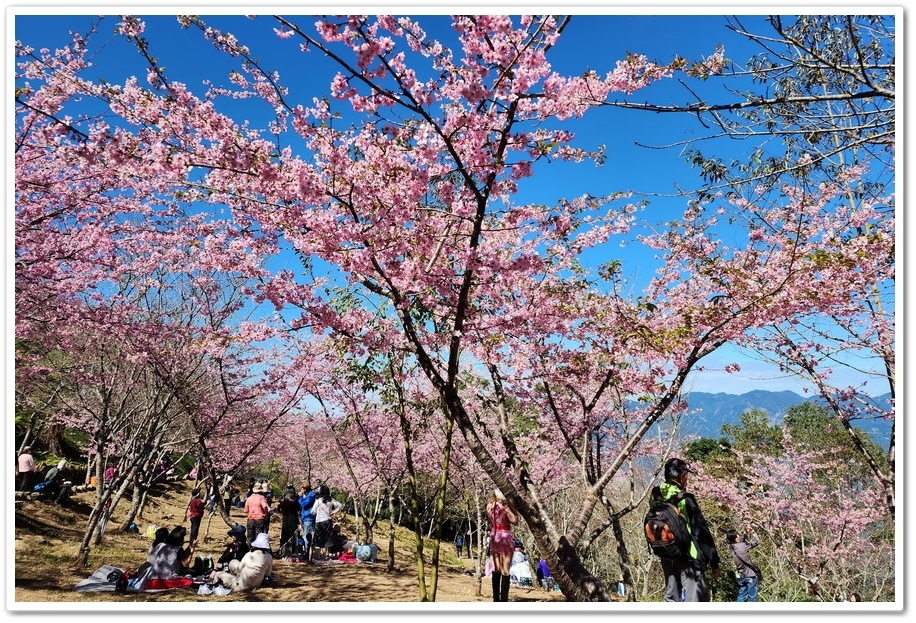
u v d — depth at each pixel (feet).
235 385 26.84
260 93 11.55
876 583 33.78
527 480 14.56
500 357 15.94
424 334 15.55
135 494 32.30
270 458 49.21
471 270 10.98
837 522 31.37
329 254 10.97
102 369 26.45
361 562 33.40
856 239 13.88
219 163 10.38
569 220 14.14
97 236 17.99
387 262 11.28
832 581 33.09
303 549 34.04
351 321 13.29
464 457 33.86
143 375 28.63
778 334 18.71
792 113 11.73
